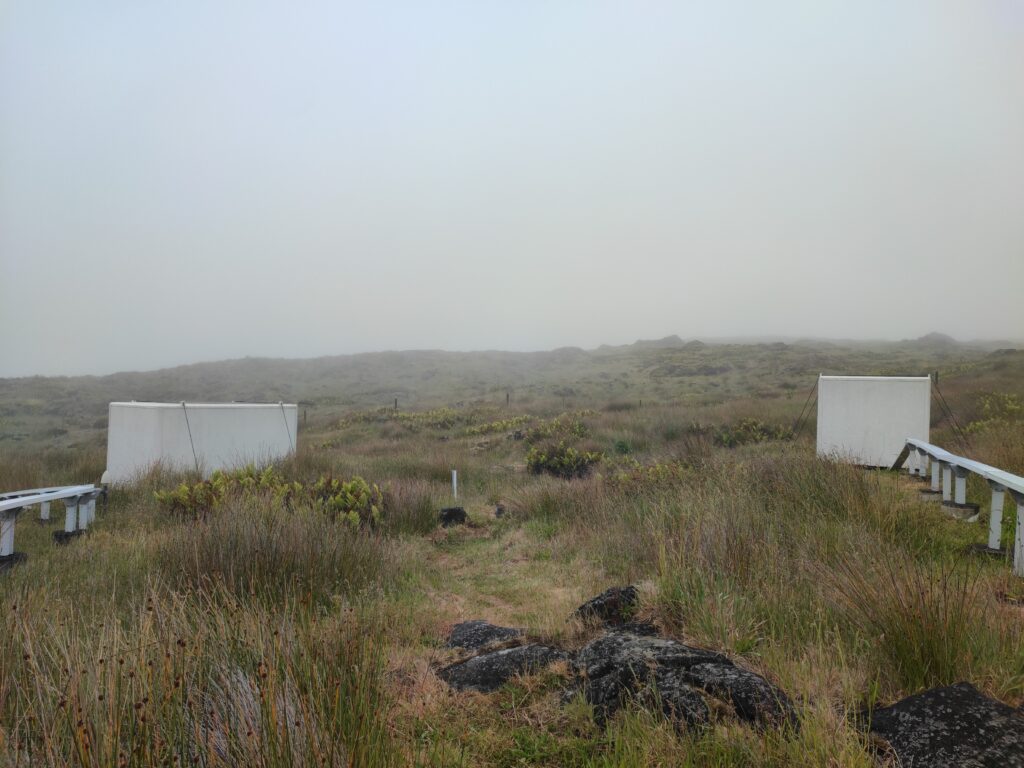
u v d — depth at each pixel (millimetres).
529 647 3498
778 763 2217
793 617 3623
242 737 2076
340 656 2643
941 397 16672
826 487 6441
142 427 11258
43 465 13117
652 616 3852
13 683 2615
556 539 6984
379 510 7625
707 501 6176
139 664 2402
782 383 36000
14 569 5574
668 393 35562
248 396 53594
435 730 2721
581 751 2527
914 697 2490
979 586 3766
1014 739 2170
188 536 5371
